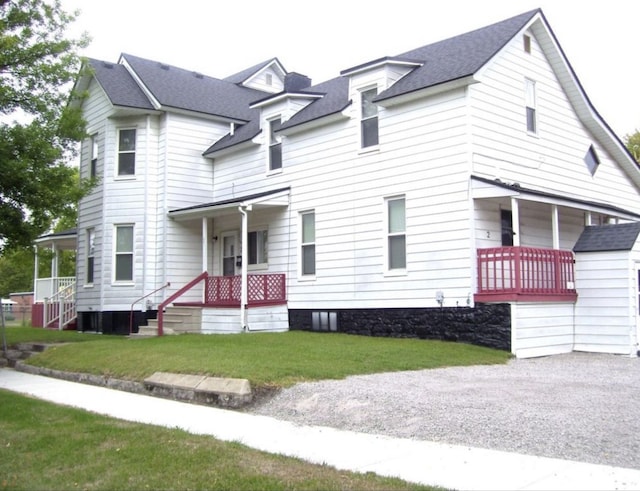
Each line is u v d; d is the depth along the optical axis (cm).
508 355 1291
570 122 1791
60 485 543
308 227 1797
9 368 1480
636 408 761
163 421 819
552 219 1548
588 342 1445
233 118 2152
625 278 1395
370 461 614
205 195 2103
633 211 2075
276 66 2616
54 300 2353
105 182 2027
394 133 1568
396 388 899
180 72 2331
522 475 555
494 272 1359
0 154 1309
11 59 1413
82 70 1534
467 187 1403
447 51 1673
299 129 1794
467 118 1417
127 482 545
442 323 1434
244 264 1723
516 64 1591
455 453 632
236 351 1204
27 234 1397
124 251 2014
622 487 516
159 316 1755
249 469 579
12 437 713
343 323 1655
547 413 740
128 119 2039
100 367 1215
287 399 888
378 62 1594
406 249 1521
